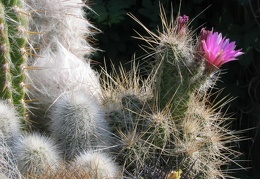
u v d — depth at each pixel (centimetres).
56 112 108
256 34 167
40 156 101
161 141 110
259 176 172
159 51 111
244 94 172
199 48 110
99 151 106
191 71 110
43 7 118
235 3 172
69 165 101
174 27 114
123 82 122
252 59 167
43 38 118
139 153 108
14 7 106
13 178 100
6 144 104
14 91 109
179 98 112
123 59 184
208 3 179
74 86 115
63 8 119
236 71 173
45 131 113
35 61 116
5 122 104
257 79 170
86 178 98
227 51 110
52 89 114
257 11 167
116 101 117
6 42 105
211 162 113
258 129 171
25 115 111
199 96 117
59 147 107
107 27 181
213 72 111
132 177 107
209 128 115
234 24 173
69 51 123
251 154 173
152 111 112
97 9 174
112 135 111
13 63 108
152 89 117
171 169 108
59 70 115
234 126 175
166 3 177
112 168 103
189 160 110
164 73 111
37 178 98
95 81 121
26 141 103
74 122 106
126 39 184
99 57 181
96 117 108
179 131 111
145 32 184
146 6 176
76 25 123
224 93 172
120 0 178
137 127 112
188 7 178
